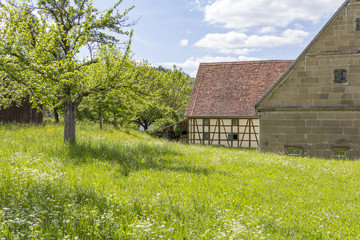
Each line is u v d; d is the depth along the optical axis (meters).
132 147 13.99
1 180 6.08
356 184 8.68
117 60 14.09
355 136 15.91
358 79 15.86
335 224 4.96
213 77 33.69
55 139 13.83
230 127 30.17
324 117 16.30
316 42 16.30
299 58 16.50
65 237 3.39
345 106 15.98
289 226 4.75
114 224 4.16
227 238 3.88
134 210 5.01
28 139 13.25
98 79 13.82
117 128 29.92
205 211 5.29
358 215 5.58
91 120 35.88
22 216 3.97
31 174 6.66
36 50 11.48
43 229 3.81
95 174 8.02
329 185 8.52
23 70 11.62
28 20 12.62
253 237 3.97
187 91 66.94
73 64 12.00
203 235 3.88
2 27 11.41
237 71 33.56
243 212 5.38
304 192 7.43
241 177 9.11
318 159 14.53
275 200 6.57
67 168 8.48
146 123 45.00
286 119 16.81
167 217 4.74
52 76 11.45
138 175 8.36
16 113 24.11
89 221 4.23
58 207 4.75
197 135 30.97
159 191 6.59
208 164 11.30
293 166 11.61
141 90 14.87
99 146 12.98
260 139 17.14
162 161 11.31
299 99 16.58
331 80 16.16
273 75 32.25
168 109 45.06
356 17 15.84
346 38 15.96
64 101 12.71
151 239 3.68
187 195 6.39
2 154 9.42
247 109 29.94
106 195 5.73
